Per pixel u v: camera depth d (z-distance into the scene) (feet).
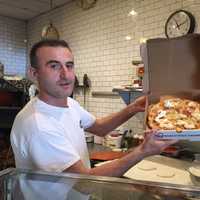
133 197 2.48
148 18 8.05
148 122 3.27
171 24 7.33
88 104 10.33
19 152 3.51
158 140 2.89
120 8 8.92
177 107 3.49
